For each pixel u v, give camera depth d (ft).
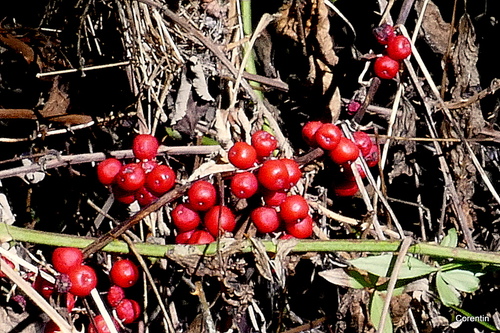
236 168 1.79
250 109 1.94
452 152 1.94
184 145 1.93
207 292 1.87
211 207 1.78
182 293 1.90
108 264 1.86
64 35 1.93
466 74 1.94
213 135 1.91
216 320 1.86
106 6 1.91
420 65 1.92
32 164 1.86
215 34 1.93
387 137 1.91
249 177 1.74
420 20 1.92
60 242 1.76
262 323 1.91
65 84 1.93
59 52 1.93
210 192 1.75
